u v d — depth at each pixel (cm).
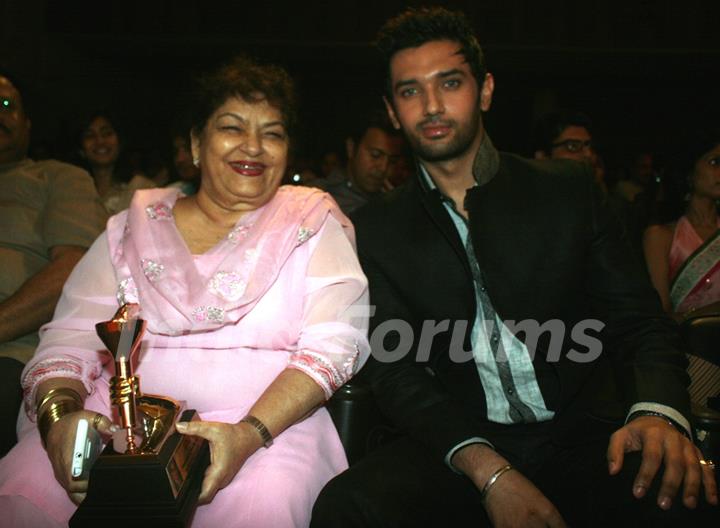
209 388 163
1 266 223
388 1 945
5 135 237
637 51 938
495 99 1127
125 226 178
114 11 952
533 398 170
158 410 141
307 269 172
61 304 174
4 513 142
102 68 1040
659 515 134
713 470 140
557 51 950
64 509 145
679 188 275
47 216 232
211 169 169
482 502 147
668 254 272
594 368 172
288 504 143
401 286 175
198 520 143
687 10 924
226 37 965
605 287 170
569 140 334
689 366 185
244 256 167
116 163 440
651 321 164
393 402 167
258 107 167
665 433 139
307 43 961
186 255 169
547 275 167
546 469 166
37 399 155
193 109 172
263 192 172
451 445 152
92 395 169
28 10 914
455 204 175
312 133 1130
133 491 121
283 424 151
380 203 185
